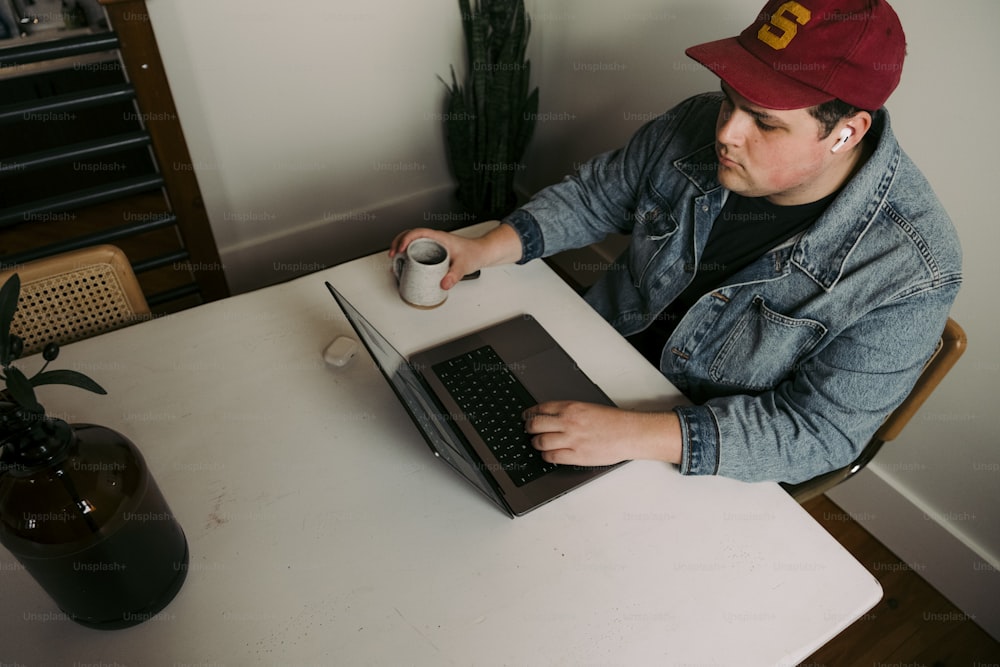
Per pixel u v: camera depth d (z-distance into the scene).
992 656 1.62
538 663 0.76
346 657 0.75
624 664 0.77
